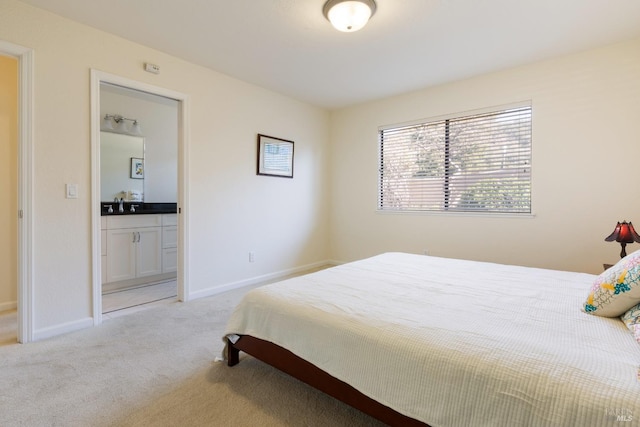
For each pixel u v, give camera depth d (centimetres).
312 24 238
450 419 103
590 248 283
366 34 251
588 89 279
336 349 134
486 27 240
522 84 311
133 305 297
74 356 199
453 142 362
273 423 141
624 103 265
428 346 114
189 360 196
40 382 170
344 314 143
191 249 314
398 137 409
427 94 375
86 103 242
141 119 420
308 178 444
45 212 224
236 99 349
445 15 223
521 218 316
